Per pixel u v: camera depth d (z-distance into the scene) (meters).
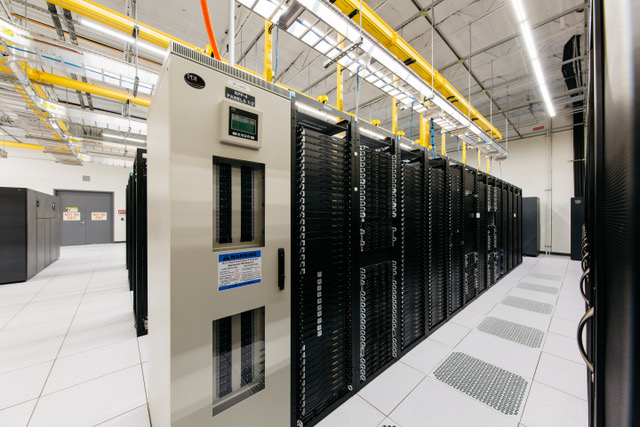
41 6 3.40
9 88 3.38
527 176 8.00
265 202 1.20
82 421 1.52
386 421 1.55
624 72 0.51
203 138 0.99
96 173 9.52
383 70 2.59
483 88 5.69
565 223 7.40
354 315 1.77
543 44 4.31
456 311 3.14
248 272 1.13
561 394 1.77
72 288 4.10
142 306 2.56
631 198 0.47
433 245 2.74
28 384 1.84
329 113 1.65
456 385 1.87
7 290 4.00
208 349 1.01
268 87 1.20
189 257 0.95
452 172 3.11
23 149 8.34
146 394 1.75
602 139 0.65
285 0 1.54
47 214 5.79
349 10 2.24
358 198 1.83
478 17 3.57
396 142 2.23
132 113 6.83
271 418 1.23
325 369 1.59
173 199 0.91
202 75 0.98
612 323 0.57
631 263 0.47
